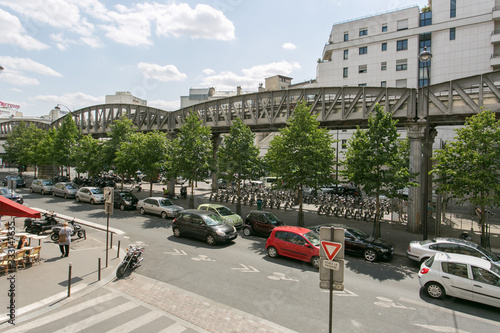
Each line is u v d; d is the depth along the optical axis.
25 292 8.60
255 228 16.56
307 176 17.67
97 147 32.22
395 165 15.09
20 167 48.81
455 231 18.47
